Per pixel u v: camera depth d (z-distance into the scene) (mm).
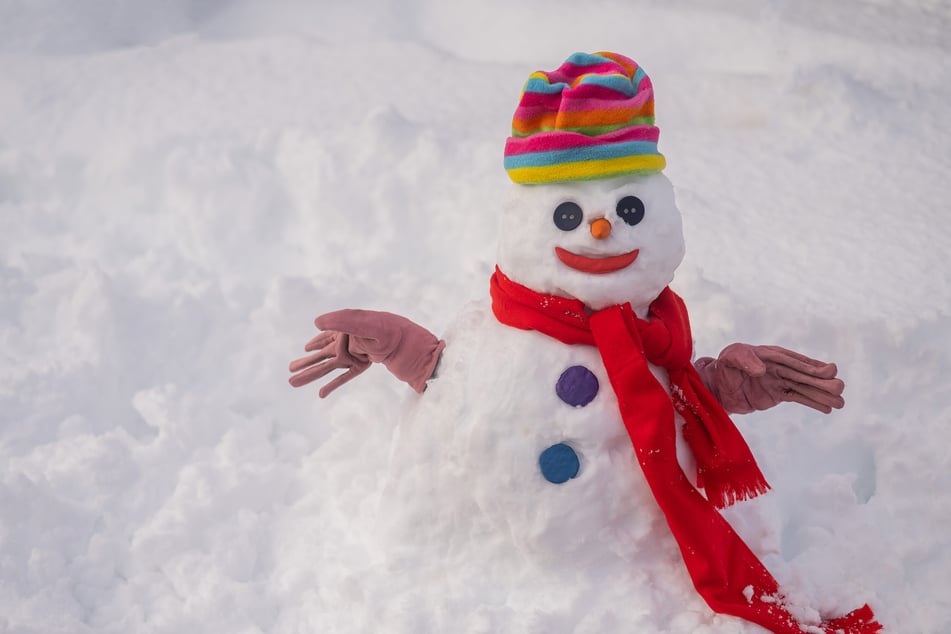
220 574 2232
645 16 4703
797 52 4312
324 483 2434
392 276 2963
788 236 3008
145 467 2473
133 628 2154
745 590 2025
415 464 2076
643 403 1977
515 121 2008
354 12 5000
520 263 2010
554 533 2000
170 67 4273
